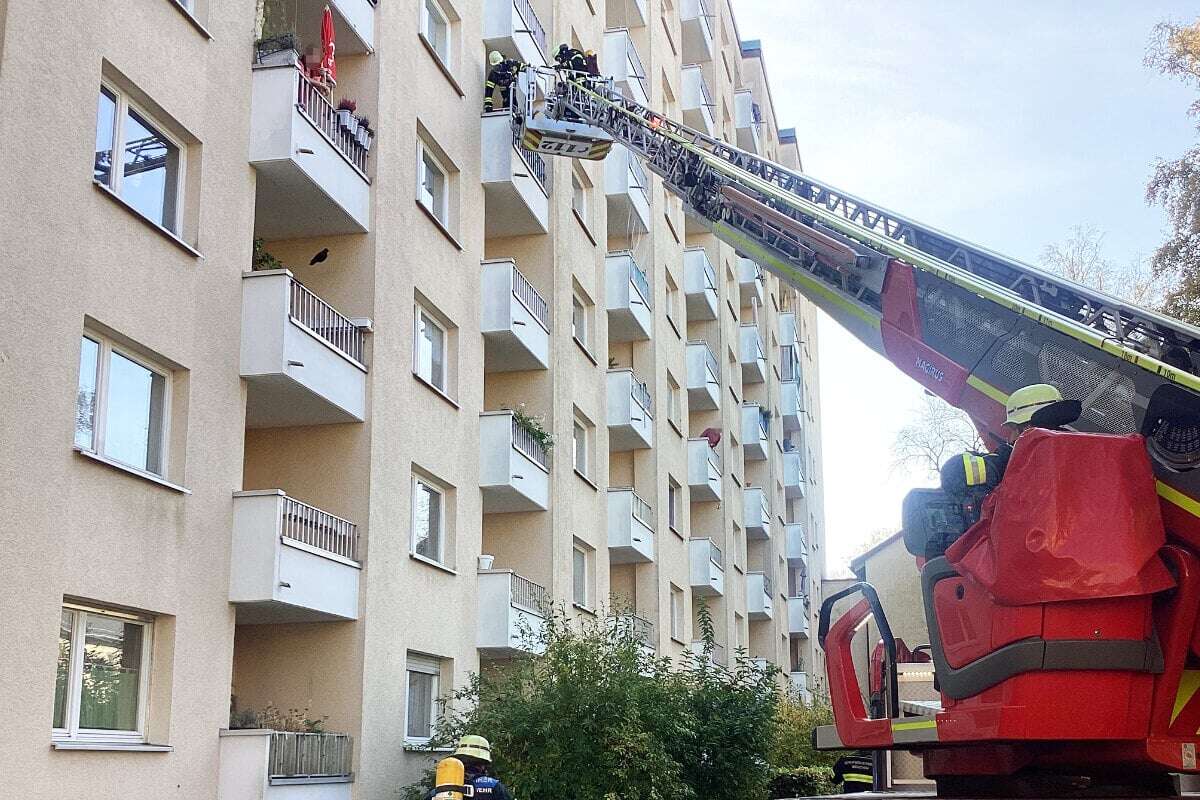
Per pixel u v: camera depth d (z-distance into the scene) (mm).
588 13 26547
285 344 12773
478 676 15711
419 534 16672
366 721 14031
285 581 12430
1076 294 8359
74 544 10109
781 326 49000
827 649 9383
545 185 22062
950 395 9023
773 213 11953
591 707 14492
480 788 9195
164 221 12062
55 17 10273
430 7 18750
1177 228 22922
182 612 11469
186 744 11367
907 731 8320
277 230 15227
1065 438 6938
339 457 14766
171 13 11992
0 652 9195
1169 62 22844
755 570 41312
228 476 12383
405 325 16031
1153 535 6910
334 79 14703
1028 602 7023
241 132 13109
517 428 20016
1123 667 6973
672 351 31141
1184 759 7027
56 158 10172
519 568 20641
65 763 9781
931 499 8281
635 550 25375
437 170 18438
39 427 9781
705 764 17734
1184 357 7535
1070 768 7723
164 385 11820
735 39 44969
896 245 9844
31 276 9805
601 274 25625
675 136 15352
